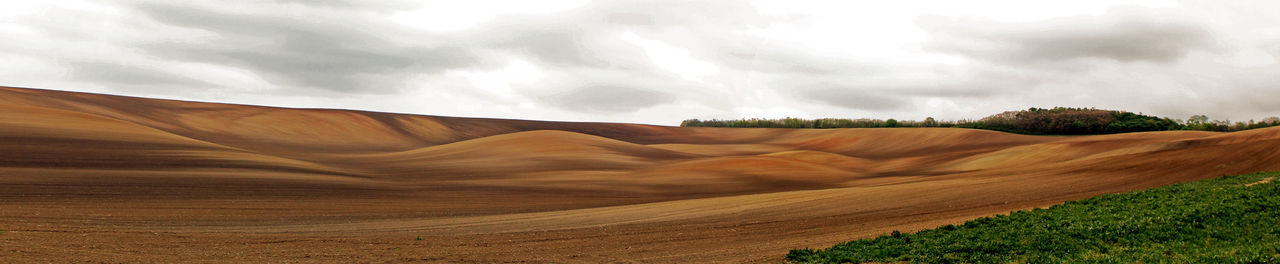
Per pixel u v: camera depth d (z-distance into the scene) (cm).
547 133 10050
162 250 1895
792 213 3052
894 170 7444
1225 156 5341
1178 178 4203
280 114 11381
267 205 3294
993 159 7725
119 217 2639
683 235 2386
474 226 2700
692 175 5912
